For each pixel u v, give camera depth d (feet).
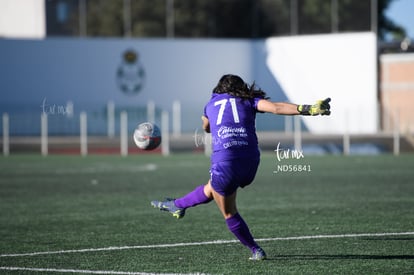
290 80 504.84
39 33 499.10
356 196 174.09
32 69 473.26
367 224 128.06
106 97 487.20
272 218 137.69
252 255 97.35
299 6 501.97
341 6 484.74
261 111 90.33
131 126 488.85
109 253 102.99
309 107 85.51
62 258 99.76
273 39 510.58
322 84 492.13
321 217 138.10
